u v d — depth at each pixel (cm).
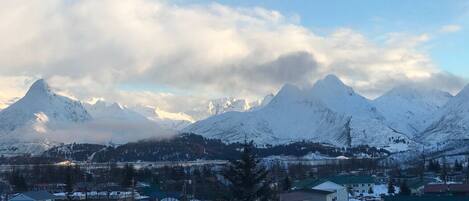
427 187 18450
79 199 18738
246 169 6531
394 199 14312
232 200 6556
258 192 6531
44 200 18425
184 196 17575
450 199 13825
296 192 16175
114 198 18650
